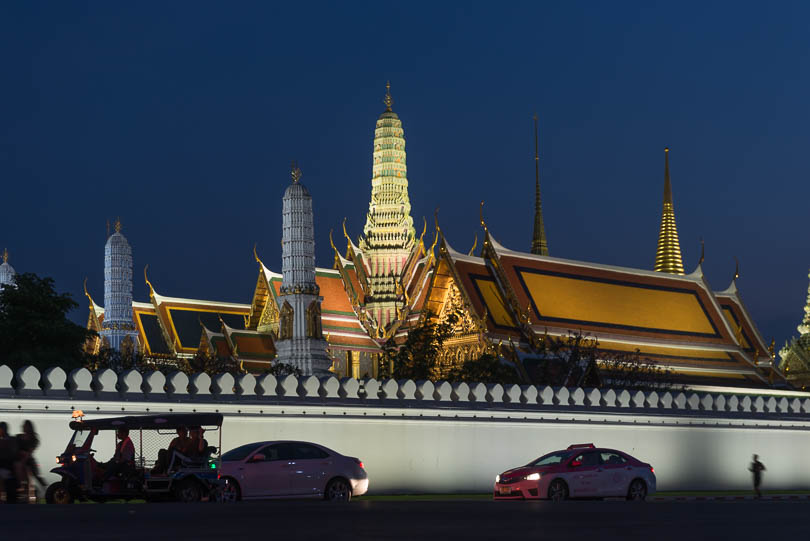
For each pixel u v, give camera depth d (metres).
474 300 82.19
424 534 16.36
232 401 38.78
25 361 59.88
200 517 19.28
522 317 83.00
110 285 100.12
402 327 93.25
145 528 16.91
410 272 103.81
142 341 103.94
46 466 34.62
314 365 85.00
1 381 34.44
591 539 15.76
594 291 88.50
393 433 42.25
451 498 39.91
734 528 17.88
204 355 90.31
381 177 111.94
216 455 29.77
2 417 34.00
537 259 87.44
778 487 53.25
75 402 35.53
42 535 15.71
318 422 40.38
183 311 106.00
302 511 21.27
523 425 45.81
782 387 95.06
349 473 31.34
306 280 86.25
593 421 47.94
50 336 62.75
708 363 90.31
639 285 91.62
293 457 30.89
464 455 44.00
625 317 88.31
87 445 29.11
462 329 83.44
